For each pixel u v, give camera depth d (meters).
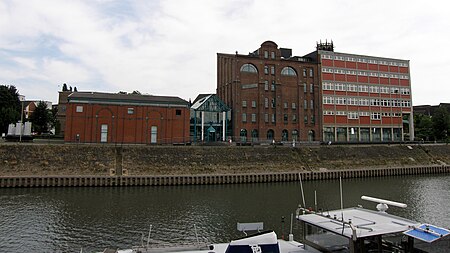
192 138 68.06
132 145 53.19
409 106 89.00
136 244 21.64
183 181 46.66
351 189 44.84
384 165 63.47
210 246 10.75
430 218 28.64
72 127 57.78
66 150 48.06
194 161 51.84
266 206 33.31
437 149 73.12
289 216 29.19
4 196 36.38
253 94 74.06
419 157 68.75
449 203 34.94
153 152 51.53
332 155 61.94
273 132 75.06
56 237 22.94
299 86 78.00
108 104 59.91
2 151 45.19
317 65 80.19
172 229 25.16
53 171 44.78
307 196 39.34
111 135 59.69
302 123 77.19
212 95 70.38
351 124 81.81
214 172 50.88
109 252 10.60
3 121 74.25
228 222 27.14
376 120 84.56
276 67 76.56
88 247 21.08
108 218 27.94
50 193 38.59
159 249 10.59
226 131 71.19
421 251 9.11
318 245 10.25
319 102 79.38
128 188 43.31
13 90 86.50
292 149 60.31
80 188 42.34
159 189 43.06
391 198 38.00
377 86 85.88
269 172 53.09
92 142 58.53
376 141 82.69
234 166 52.97
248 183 49.31
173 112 63.62
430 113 135.38
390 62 88.12
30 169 44.22
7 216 28.05
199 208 32.16
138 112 61.50
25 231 24.12
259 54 75.94
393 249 9.27
